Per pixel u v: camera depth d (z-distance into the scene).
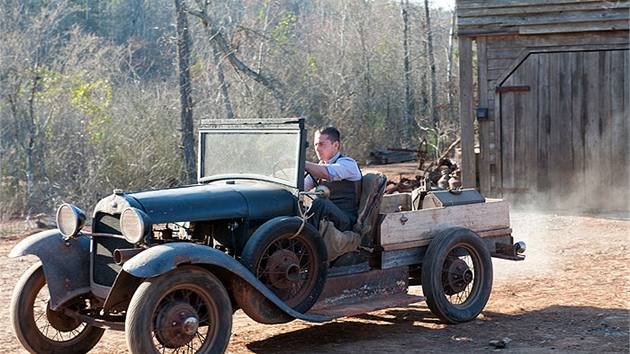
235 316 7.46
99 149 18.88
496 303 7.70
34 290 5.98
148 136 20.09
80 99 20.16
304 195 6.34
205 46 24.72
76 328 6.60
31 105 18.52
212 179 6.69
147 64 38.78
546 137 14.41
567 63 14.26
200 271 5.39
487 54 14.54
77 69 22.94
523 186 14.52
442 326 6.86
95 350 6.30
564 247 10.75
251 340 6.52
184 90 19.11
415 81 39.38
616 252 10.25
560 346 6.05
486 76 14.57
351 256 6.59
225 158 6.65
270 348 6.25
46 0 25.88
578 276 8.84
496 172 14.62
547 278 8.81
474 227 7.34
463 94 14.53
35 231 13.92
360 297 6.54
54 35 33.00
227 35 23.36
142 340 5.14
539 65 14.35
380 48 38.53
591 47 14.11
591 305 7.43
